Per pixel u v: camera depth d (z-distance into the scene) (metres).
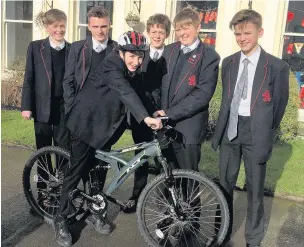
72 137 3.11
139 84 3.17
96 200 3.24
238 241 3.29
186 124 3.13
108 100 2.98
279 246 3.22
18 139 5.97
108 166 3.25
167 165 3.02
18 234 3.31
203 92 3.02
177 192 3.14
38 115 3.69
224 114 3.00
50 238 3.27
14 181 4.47
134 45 2.80
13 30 9.79
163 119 2.91
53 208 3.55
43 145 3.84
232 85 2.94
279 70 2.79
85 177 3.32
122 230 3.43
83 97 3.01
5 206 3.83
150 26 3.38
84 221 3.53
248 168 2.98
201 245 3.20
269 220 3.66
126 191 4.29
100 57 3.43
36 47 3.63
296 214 3.80
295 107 6.08
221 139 3.10
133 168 3.15
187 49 3.07
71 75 3.46
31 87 3.68
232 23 2.81
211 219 3.55
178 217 3.07
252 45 2.79
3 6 9.44
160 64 3.27
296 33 7.06
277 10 6.86
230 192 3.19
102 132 3.01
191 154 3.18
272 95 2.84
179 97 3.10
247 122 2.89
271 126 2.87
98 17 3.32
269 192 4.23
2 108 7.80
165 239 3.23
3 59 9.53
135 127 3.52
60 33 3.58
